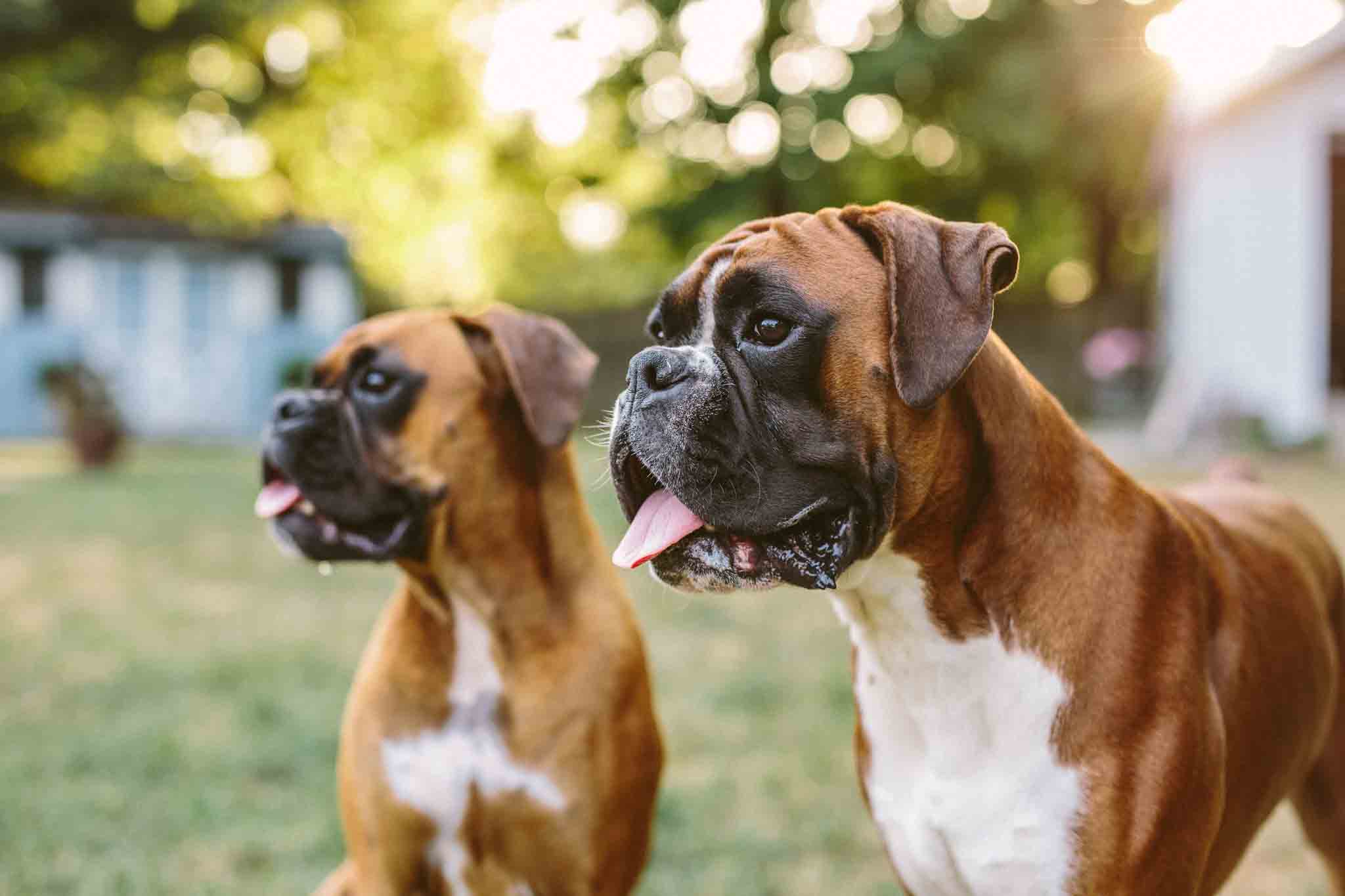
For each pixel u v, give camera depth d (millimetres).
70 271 23469
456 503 3180
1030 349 22703
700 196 25328
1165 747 2252
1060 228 31844
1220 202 16609
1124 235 31375
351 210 27125
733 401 2238
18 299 23281
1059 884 2254
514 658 3139
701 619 7289
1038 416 2402
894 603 2373
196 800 4504
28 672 6230
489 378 3312
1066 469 2402
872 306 2260
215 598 8117
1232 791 2490
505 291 35062
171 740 5070
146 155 24594
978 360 2354
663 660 6359
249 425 24641
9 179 29109
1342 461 13547
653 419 2250
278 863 4074
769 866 4008
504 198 29344
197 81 25109
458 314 3377
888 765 2482
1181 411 15672
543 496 3225
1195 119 16156
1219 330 16594
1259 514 3047
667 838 4180
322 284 25047
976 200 27328
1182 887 2289
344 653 6605
